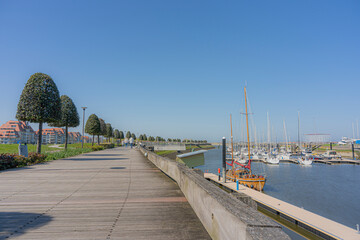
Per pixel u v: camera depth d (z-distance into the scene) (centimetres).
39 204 497
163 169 988
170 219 397
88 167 1245
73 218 403
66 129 2744
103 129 5712
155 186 705
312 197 3102
